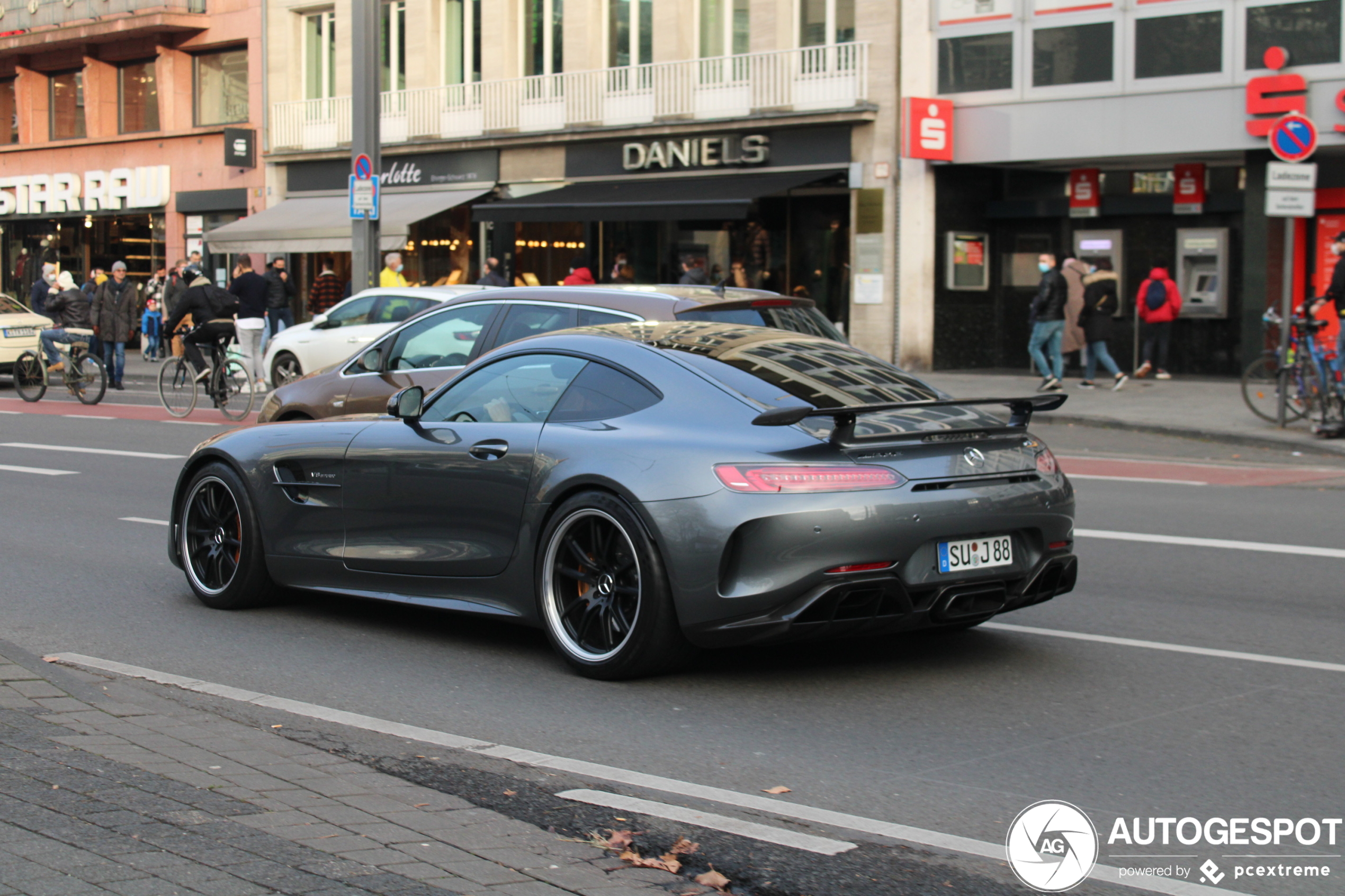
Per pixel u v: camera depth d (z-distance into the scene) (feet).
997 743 16.72
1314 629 22.67
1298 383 51.42
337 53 108.47
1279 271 67.62
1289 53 64.95
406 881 11.53
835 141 80.89
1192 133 68.08
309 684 19.56
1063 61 72.08
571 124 92.73
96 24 118.62
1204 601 24.84
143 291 122.11
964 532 18.45
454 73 102.37
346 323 59.06
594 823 13.60
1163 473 43.70
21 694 17.10
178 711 17.08
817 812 14.17
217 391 62.13
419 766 15.42
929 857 12.91
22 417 62.39
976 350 80.69
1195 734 17.06
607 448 19.36
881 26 78.84
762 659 20.83
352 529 22.70
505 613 20.72
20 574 27.58
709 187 83.82
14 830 12.32
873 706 18.35
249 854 11.98
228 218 116.47
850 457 18.20
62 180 126.82
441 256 101.91
